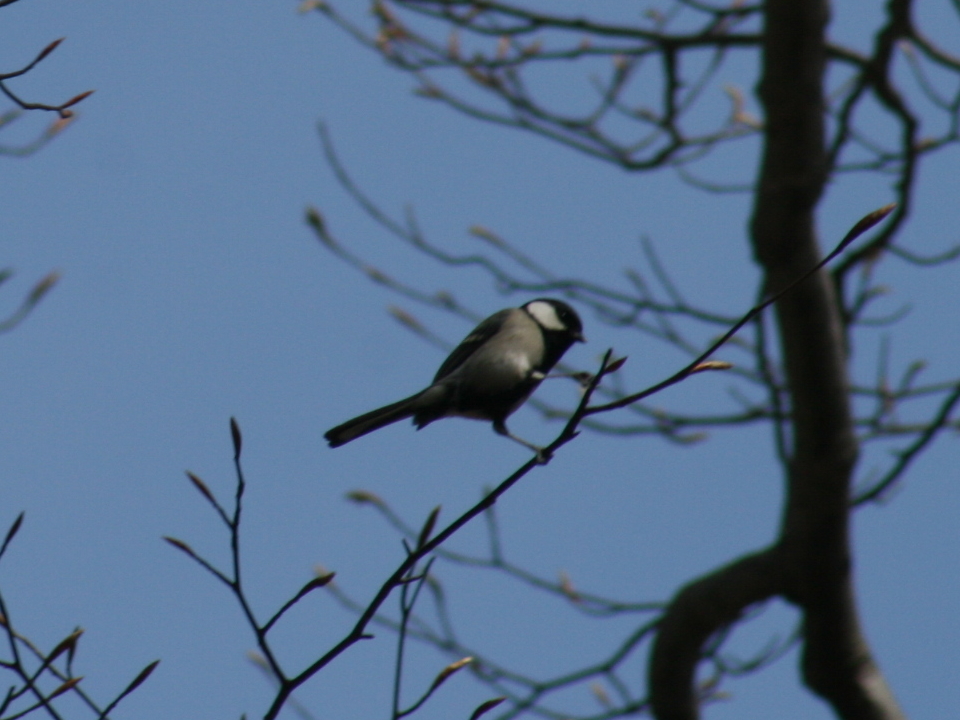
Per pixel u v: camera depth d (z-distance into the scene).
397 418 9.99
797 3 9.77
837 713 10.53
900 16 11.97
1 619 5.93
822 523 10.02
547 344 11.09
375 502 9.98
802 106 9.88
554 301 11.38
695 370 6.59
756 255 10.22
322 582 6.20
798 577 10.14
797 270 9.98
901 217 12.09
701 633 10.27
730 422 11.62
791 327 9.98
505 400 10.53
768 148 10.08
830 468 9.97
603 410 6.81
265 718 6.19
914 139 12.02
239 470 6.16
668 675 10.38
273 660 6.22
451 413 10.45
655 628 10.73
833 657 10.39
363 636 6.29
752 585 10.20
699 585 10.38
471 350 10.91
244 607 6.17
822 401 9.92
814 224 10.03
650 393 6.66
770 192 9.98
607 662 10.98
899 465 10.65
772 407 11.38
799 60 9.88
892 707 10.38
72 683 5.88
